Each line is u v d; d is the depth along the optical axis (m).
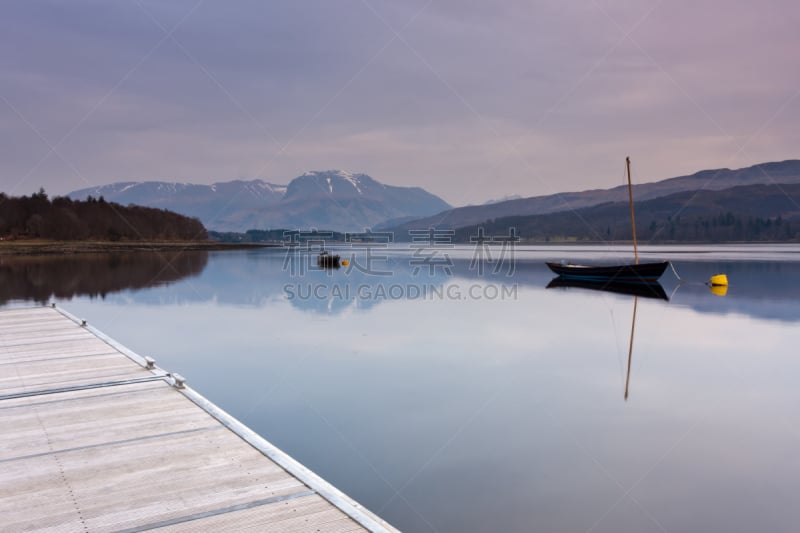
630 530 6.13
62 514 4.41
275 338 18.56
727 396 11.73
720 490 7.14
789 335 19.81
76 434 6.26
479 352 16.23
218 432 6.34
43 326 14.38
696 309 27.30
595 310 26.69
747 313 25.91
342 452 8.27
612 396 11.59
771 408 10.81
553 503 6.68
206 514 4.43
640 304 29.36
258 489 4.89
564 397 11.46
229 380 12.70
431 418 9.91
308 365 14.35
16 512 4.43
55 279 41.41
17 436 6.19
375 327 21.03
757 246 163.62
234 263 68.19
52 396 7.82
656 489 7.14
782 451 8.49
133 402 7.51
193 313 24.91
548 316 24.50
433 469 7.68
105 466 5.37
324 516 4.42
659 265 39.84
